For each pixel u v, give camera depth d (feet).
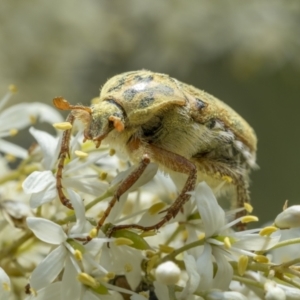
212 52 0.77
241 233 0.39
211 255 0.39
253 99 0.77
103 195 0.39
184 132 0.40
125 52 0.83
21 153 0.45
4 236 0.42
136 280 0.39
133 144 0.40
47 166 0.40
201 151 0.41
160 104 0.39
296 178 0.75
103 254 0.38
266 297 0.37
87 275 0.38
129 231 0.38
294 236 0.41
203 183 0.39
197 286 0.38
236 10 0.79
